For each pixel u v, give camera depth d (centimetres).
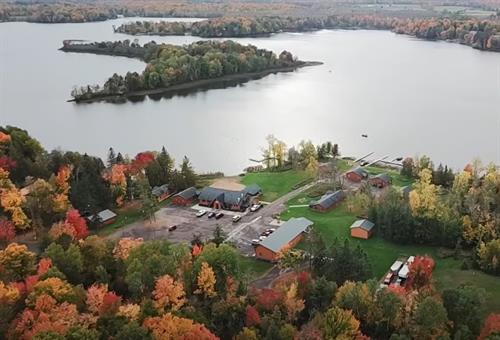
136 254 11100
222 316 9694
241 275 11338
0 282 9562
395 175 19375
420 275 11350
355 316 9638
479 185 16662
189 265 11000
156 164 17825
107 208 16000
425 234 13912
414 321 9244
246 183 18575
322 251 12062
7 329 8719
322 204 16112
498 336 8362
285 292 10238
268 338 8819
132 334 8362
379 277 12462
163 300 9600
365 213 15550
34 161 17062
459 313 9406
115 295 9662
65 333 8162
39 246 12825
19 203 13612
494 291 11262
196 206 16588
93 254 11556
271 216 15850
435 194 15312
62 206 14262
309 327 8862
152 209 15438
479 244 12650
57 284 9481
